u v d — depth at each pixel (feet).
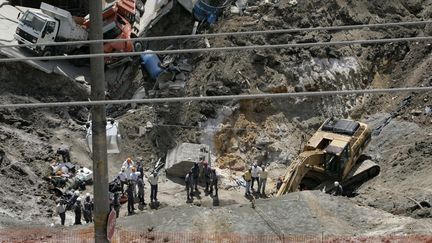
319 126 101.04
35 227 65.46
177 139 97.30
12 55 100.78
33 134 94.68
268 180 92.84
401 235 56.70
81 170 89.40
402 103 104.17
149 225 60.29
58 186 85.81
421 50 111.75
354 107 106.01
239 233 58.54
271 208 63.05
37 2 123.03
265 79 101.71
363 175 90.02
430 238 55.88
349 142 87.76
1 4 119.85
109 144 86.02
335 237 57.16
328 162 86.48
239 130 97.86
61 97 101.55
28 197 81.61
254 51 102.94
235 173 94.43
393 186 84.94
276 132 99.09
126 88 107.34
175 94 102.06
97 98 34.83
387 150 96.07
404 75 111.04
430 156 88.89
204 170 89.71
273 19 108.17
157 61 104.53
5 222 67.67
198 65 105.29
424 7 120.78
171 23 114.21
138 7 123.54
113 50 107.34
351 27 38.19
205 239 57.57
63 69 106.93
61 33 103.14
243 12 110.32
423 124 98.94
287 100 101.86
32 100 98.78
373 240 56.03
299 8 110.11
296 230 59.06
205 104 99.09
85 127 98.94
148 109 101.30
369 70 110.01
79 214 75.77
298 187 86.48
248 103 99.40
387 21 115.75
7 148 88.48
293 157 97.19
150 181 85.25
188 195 86.63
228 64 102.37
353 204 64.59
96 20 33.99
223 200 86.63
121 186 86.38
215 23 110.42
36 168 87.92
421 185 81.51
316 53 105.81
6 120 94.73
